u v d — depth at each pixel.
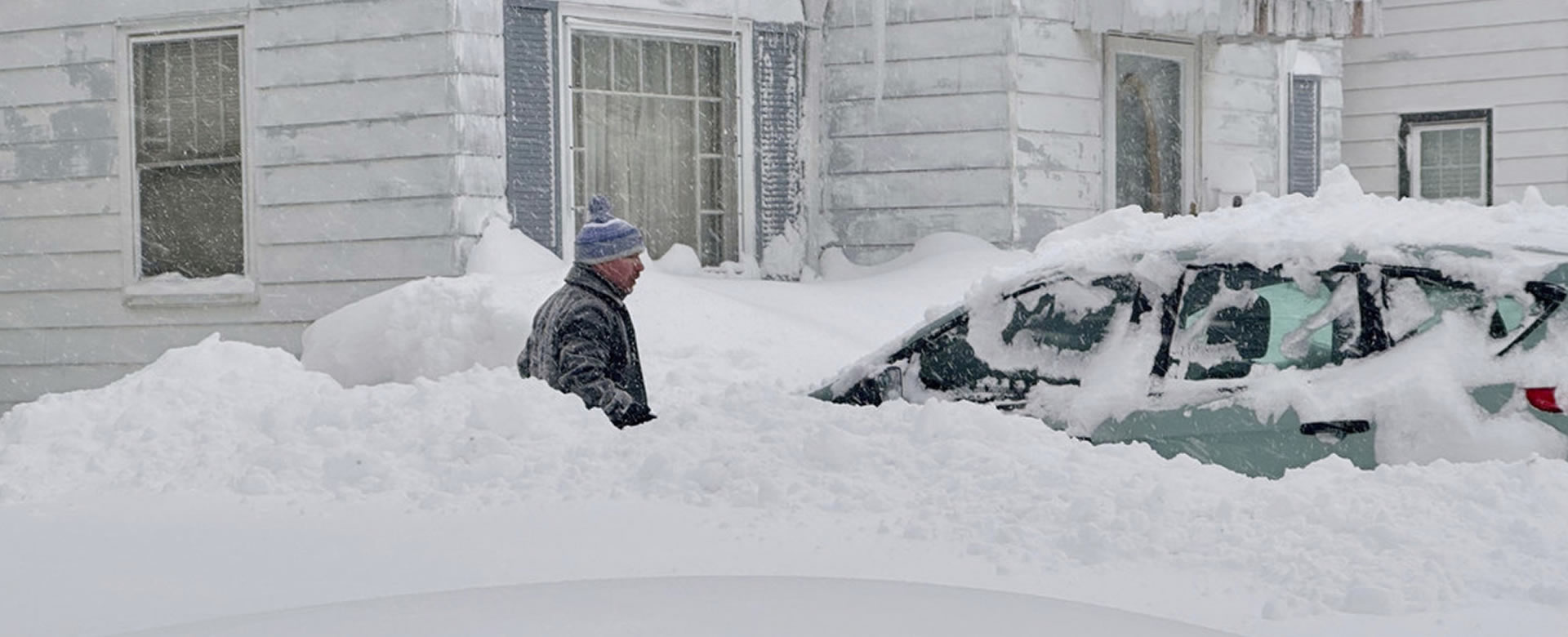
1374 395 5.64
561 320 6.93
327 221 13.11
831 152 14.62
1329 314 5.88
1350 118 18.25
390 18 12.87
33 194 14.16
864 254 14.45
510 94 13.05
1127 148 14.84
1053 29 14.22
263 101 13.33
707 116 14.20
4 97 14.23
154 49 13.79
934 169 14.21
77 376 14.05
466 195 12.70
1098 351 6.37
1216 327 6.15
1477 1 17.53
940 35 14.18
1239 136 15.59
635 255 7.07
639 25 13.72
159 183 13.81
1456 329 5.62
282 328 13.30
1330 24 14.76
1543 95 17.23
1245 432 5.88
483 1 12.83
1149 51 14.88
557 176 13.26
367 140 12.97
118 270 13.90
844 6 14.55
